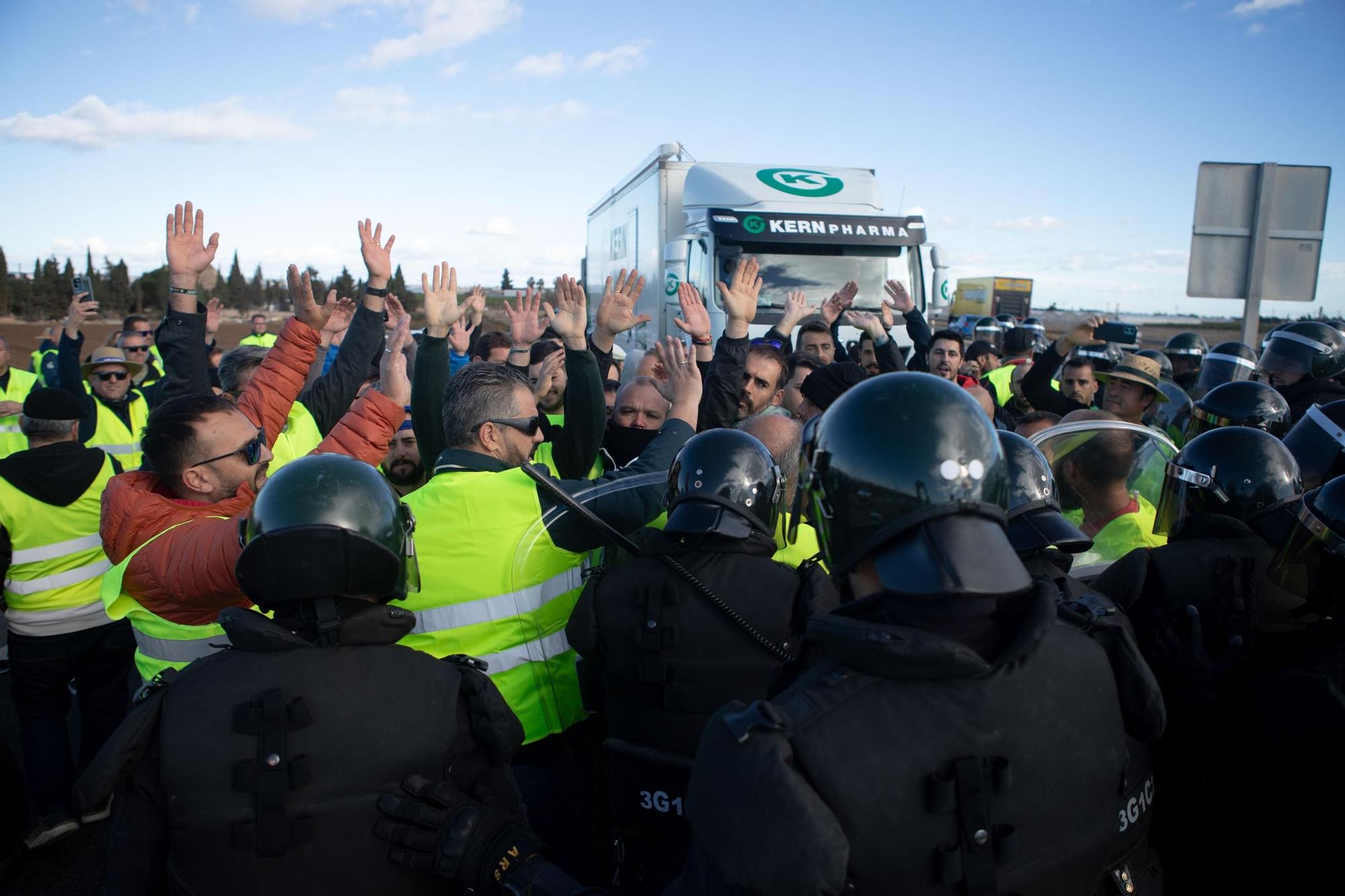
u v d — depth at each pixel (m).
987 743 1.10
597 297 16.67
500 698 1.60
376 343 3.57
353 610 1.56
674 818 1.97
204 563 1.96
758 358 3.85
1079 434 2.65
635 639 1.97
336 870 1.42
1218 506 2.05
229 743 1.41
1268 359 4.64
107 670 3.76
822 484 1.25
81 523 3.55
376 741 1.46
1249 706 1.63
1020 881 1.11
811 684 1.16
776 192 11.02
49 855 3.48
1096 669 1.23
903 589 1.12
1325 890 1.60
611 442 3.73
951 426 1.17
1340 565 1.73
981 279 39.03
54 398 3.51
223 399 2.27
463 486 2.23
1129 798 1.32
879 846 1.06
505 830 1.47
